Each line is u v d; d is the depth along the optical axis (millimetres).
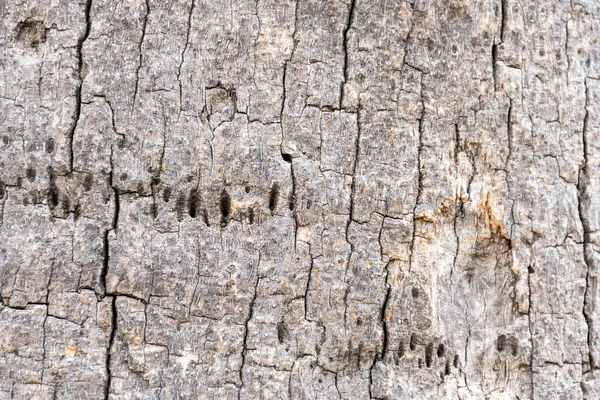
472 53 719
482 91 720
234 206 699
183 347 695
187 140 698
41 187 696
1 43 701
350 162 706
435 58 715
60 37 699
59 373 692
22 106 698
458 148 717
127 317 695
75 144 696
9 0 701
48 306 694
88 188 696
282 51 703
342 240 704
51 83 698
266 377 697
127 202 697
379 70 709
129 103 698
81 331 694
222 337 697
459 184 718
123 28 699
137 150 697
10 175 697
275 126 702
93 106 697
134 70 698
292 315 701
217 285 698
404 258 709
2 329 693
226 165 700
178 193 698
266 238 700
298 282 701
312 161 704
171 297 696
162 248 697
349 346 704
